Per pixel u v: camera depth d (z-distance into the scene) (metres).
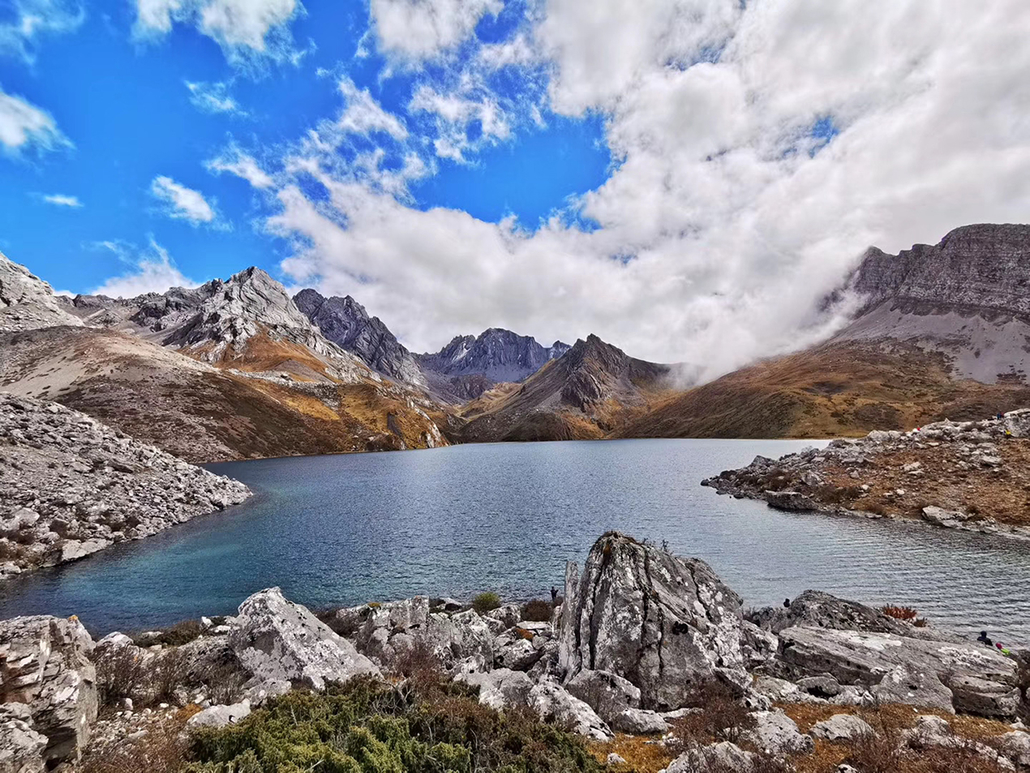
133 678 16.12
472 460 174.88
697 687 17.00
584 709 15.16
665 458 166.12
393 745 10.55
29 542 41.03
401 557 46.41
